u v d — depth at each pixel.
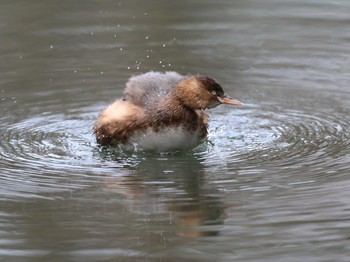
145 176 11.66
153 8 20.12
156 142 12.40
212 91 12.34
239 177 11.53
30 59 17.03
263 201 10.61
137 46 17.77
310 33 18.48
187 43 17.91
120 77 16.06
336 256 9.13
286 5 20.53
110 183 11.38
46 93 15.36
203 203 10.59
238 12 19.97
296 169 11.77
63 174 11.70
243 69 16.50
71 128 13.84
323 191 10.88
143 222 10.04
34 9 19.91
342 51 17.36
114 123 12.52
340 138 13.11
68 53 17.33
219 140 13.21
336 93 15.24
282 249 9.30
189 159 12.35
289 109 14.59
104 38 18.16
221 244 9.46
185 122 12.38
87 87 15.64
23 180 11.45
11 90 15.45
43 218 10.20
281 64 16.75
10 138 13.30
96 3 20.45
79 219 10.16
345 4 20.56
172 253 9.30
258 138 13.27
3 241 9.64
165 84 12.97
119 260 9.16
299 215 10.16
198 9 20.11
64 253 9.32
